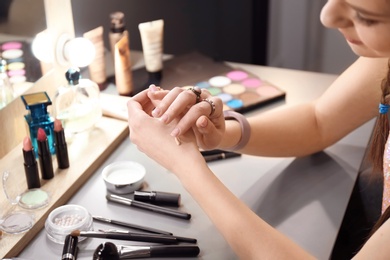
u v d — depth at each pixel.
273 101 1.35
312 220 1.00
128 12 1.63
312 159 1.16
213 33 2.00
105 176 1.07
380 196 1.21
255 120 1.12
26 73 1.19
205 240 0.95
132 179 1.07
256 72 1.49
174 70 1.48
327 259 0.91
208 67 1.50
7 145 1.15
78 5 1.43
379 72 1.08
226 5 1.99
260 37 2.19
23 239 0.93
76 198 1.05
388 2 0.66
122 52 1.30
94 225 0.97
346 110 1.12
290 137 1.13
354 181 1.10
